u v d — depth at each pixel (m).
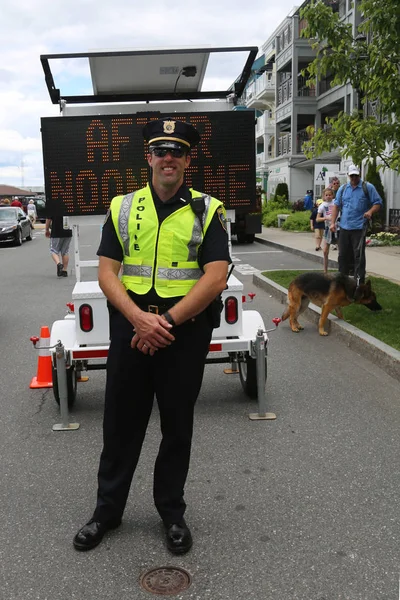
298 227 25.61
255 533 3.33
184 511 3.32
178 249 3.03
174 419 3.14
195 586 2.88
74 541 3.20
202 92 6.55
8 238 23.16
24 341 7.84
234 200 5.39
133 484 3.93
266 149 43.91
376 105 8.38
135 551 3.18
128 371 3.11
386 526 3.37
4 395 5.77
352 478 3.94
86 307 4.87
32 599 2.81
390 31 6.96
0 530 3.41
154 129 3.02
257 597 2.80
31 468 4.19
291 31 33.91
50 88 5.93
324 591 2.83
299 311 7.88
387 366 6.18
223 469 4.10
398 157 7.46
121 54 5.45
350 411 5.15
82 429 4.86
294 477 3.97
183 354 3.07
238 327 5.03
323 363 6.57
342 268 9.51
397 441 4.52
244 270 14.00
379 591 2.82
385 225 20.48
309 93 34.16
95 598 2.81
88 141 5.27
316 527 3.37
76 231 5.41
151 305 3.05
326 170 23.45
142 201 3.09
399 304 8.58
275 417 5.02
